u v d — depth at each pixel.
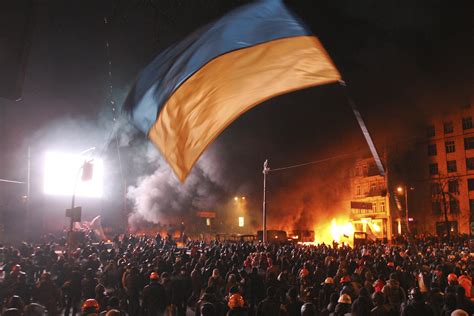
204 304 6.71
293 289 8.89
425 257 23.52
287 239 52.38
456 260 22.91
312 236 61.38
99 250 27.55
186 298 12.96
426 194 74.88
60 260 15.71
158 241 38.22
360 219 78.62
